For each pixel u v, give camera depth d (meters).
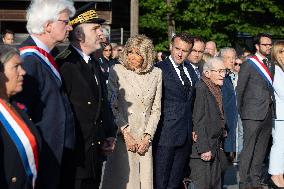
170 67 13.70
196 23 42.31
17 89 8.20
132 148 12.29
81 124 10.05
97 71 10.55
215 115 14.28
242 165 16.80
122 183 12.31
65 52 10.25
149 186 12.52
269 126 16.83
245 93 16.83
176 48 13.65
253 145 16.73
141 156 12.51
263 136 16.83
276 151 17.08
